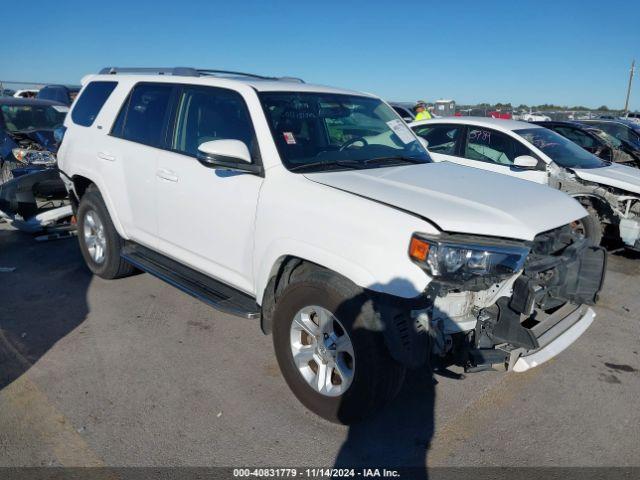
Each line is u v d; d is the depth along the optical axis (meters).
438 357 2.87
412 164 3.85
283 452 2.86
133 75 4.82
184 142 4.05
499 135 7.10
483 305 2.91
